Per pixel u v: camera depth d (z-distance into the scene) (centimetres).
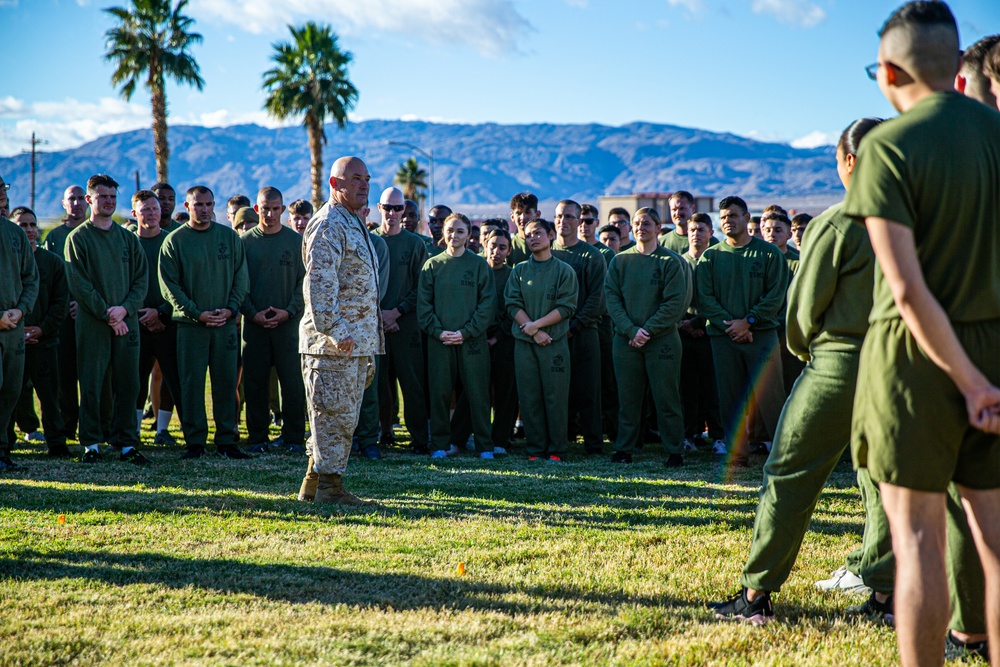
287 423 852
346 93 3525
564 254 902
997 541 241
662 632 331
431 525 512
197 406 779
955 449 237
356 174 563
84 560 423
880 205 229
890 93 250
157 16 3111
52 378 780
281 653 305
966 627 306
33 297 710
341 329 549
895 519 243
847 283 328
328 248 549
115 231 749
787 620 346
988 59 280
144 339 840
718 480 694
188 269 769
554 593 380
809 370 340
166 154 3180
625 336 796
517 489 642
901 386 237
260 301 834
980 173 231
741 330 766
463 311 839
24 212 815
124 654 304
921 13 241
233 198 1050
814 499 337
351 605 361
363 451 826
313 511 545
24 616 341
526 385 841
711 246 801
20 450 819
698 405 938
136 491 601
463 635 325
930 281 234
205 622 336
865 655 307
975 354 233
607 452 884
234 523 508
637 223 795
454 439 891
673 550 455
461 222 845
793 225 924
